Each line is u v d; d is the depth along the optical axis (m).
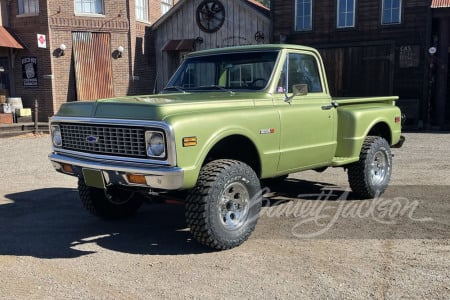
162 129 3.98
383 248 4.50
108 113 4.43
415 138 12.77
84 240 4.92
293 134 5.18
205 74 5.71
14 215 5.89
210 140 4.24
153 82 19.89
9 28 17.67
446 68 14.64
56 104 17.69
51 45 17.36
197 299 3.52
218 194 4.31
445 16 14.30
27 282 3.86
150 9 19.77
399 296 3.50
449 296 3.49
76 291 3.69
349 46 16.20
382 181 6.56
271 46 5.37
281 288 3.67
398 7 15.55
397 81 15.73
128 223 5.55
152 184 4.09
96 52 18.19
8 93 17.97
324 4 16.50
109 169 4.29
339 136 6.02
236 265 4.14
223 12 18.28
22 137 14.24
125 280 3.88
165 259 4.33
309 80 5.67
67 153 4.87
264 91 5.09
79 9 17.84
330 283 3.74
